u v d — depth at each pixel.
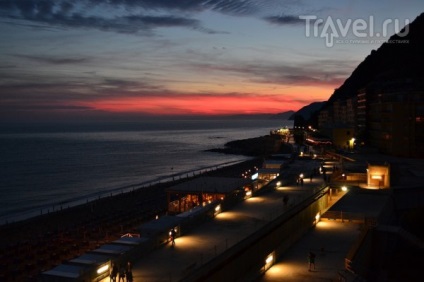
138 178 145.00
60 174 156.62
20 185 131.25
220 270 28.00
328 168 78.12
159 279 25.11
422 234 58.03
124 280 24.91
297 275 30.70
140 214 76.25
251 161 166.12
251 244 32.28
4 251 55.62
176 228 34.16
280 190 56.12
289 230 38.59
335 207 50.12
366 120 124.38
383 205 50.75
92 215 77.19
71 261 26.11
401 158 96.69
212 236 34.47
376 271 40.34
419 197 60.41
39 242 59.00
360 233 39.34
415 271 39.19
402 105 99.81
